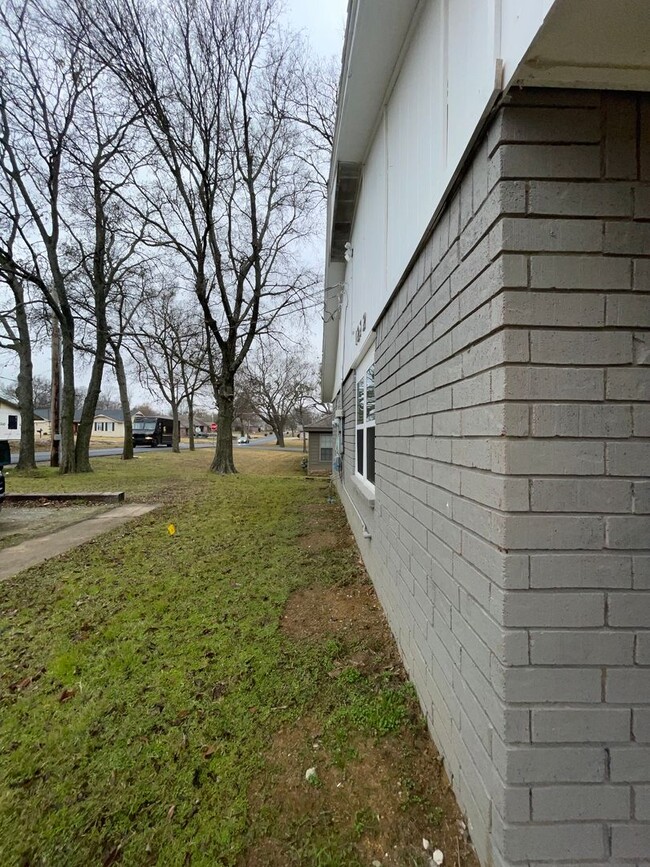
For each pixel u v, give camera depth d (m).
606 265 1.25
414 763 1.79
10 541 5.48
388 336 3.26
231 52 11.17
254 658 2.61
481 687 1.39
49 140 11.59
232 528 6.15
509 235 1.26
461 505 1.60
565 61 1.15
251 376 35.50
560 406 1.25
